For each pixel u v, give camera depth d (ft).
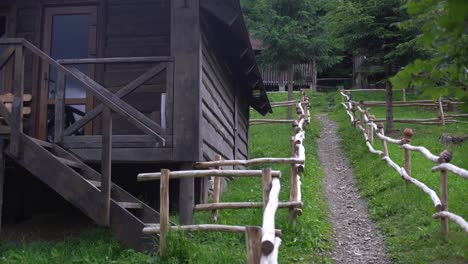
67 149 25.55
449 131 55.06
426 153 27.27
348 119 70.49
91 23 29.55
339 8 56.13
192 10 25.98
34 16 29.94
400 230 25.50
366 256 22.70
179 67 25.67
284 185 35.35
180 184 25.25
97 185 23.22
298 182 25.81
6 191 30.42
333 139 61.05
